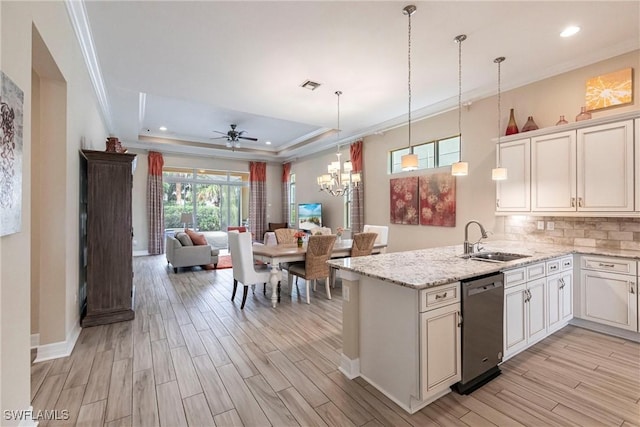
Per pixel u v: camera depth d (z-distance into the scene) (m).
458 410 1.91
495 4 2.54
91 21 2.76
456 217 4.79
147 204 8.41
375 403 1.99
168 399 2.01
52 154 2.60
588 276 3.11
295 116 5.59
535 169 3.55
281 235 5.38
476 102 4.49
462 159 4.67
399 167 5.90
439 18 2.72
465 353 2.07
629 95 3.13
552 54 3.36
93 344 2.83
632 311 2.81
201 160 9.52
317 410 1.91
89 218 3.27
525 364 2.47
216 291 4.70
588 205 3.13
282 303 4.11
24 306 1.64
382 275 2.03
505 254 3.05
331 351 2.72
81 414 1.86
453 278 1.98
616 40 3.09
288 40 3.07
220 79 3.97
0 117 1.33
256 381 2.23
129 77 3.91
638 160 2.82
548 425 1.77
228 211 10.41
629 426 1.76
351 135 6.96
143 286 4.98
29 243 1.71
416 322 1.86
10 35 1.47
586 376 2.29
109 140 3.75
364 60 3.47
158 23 2.79
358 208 6.65
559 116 3.64
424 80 4.01
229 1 2.49
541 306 2.77
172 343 2.87
